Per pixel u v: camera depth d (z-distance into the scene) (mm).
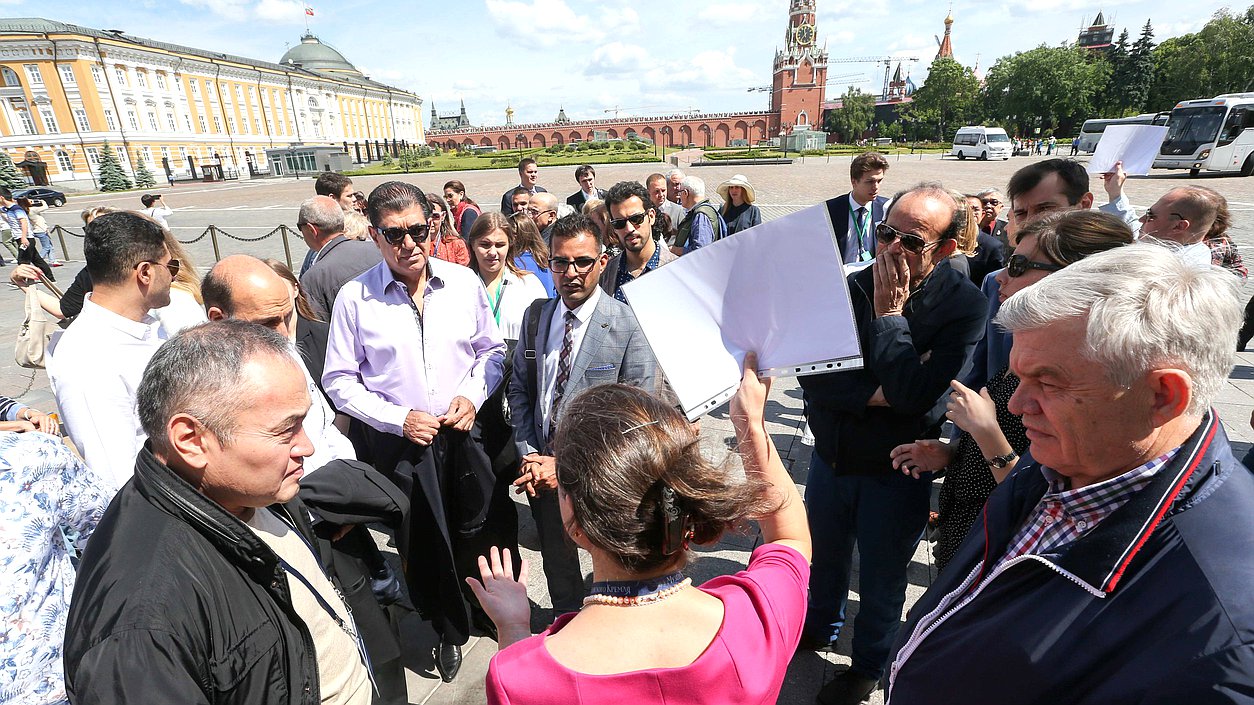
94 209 4961
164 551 1072
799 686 2385
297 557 1425
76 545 1548
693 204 6340
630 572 896
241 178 53000
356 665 1485
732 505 898
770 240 1116
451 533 2707
